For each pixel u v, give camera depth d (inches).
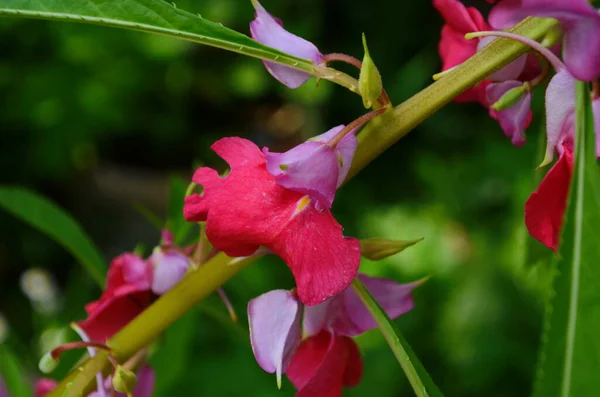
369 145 12.3
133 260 13.9
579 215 11.6
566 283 11.5
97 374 12.7
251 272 34.3
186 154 74.3
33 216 15.6
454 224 44.4
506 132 13.1
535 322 33.2
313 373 12.9
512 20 12.2
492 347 32.9
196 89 71.2
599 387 11.3
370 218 50.3
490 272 35.0
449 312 34.6
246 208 12.0
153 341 13.3
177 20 12.4
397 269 38.1
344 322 13.0
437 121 55.0
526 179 38.5
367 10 56.4
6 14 12.3
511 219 39.6
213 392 31.7
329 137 12.1
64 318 38.6
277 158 11.9
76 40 53.8
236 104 75.9
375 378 31.7
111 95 55.6
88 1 12.3
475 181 45.3
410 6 54.7
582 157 11.7
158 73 61.7
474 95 13.6
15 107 53.1
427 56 54.0
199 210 12.1
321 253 11.9
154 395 17.3
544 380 11.4
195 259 13.5
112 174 70.7
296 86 12.8
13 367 15.7
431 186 47.3
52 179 60.1
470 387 32.9
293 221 12.0
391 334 12.4
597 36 11.7
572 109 12.1
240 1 54.6
